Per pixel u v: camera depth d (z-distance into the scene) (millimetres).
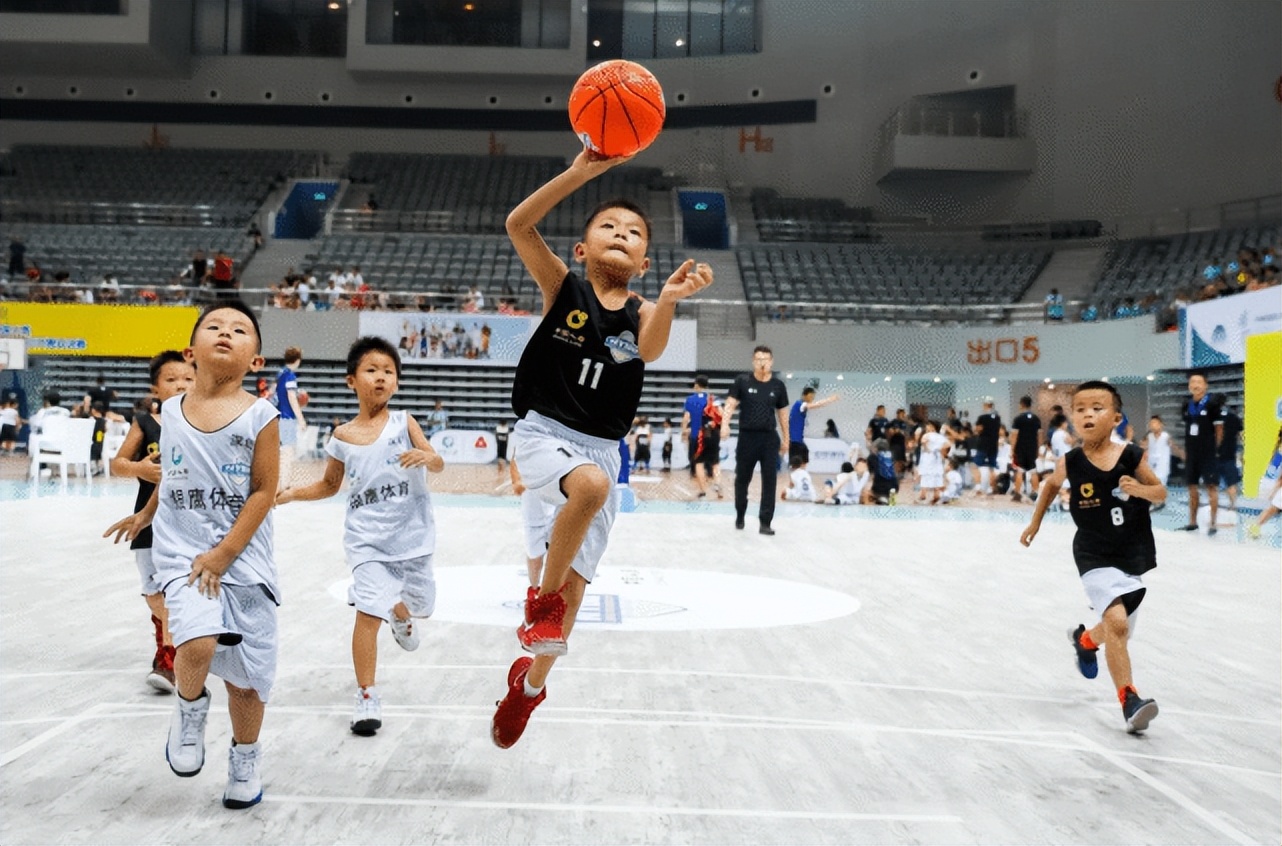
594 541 3055
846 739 3561
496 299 25109
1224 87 25578
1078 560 4105
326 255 27047
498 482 18234
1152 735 3746
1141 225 26984
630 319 2943
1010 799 2984
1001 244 28297
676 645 5133
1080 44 28156
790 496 17453
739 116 32281
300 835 2555
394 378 4008
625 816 2752
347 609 5855
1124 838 2695
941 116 29438
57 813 2678
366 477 3877
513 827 2650
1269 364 14516
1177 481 22281
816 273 27469
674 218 30016
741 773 3152
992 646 5312
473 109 32531
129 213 28656
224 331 2768
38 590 6469
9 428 22344
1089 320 23703
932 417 27266
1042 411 26312
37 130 32281
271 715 3680
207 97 32281
